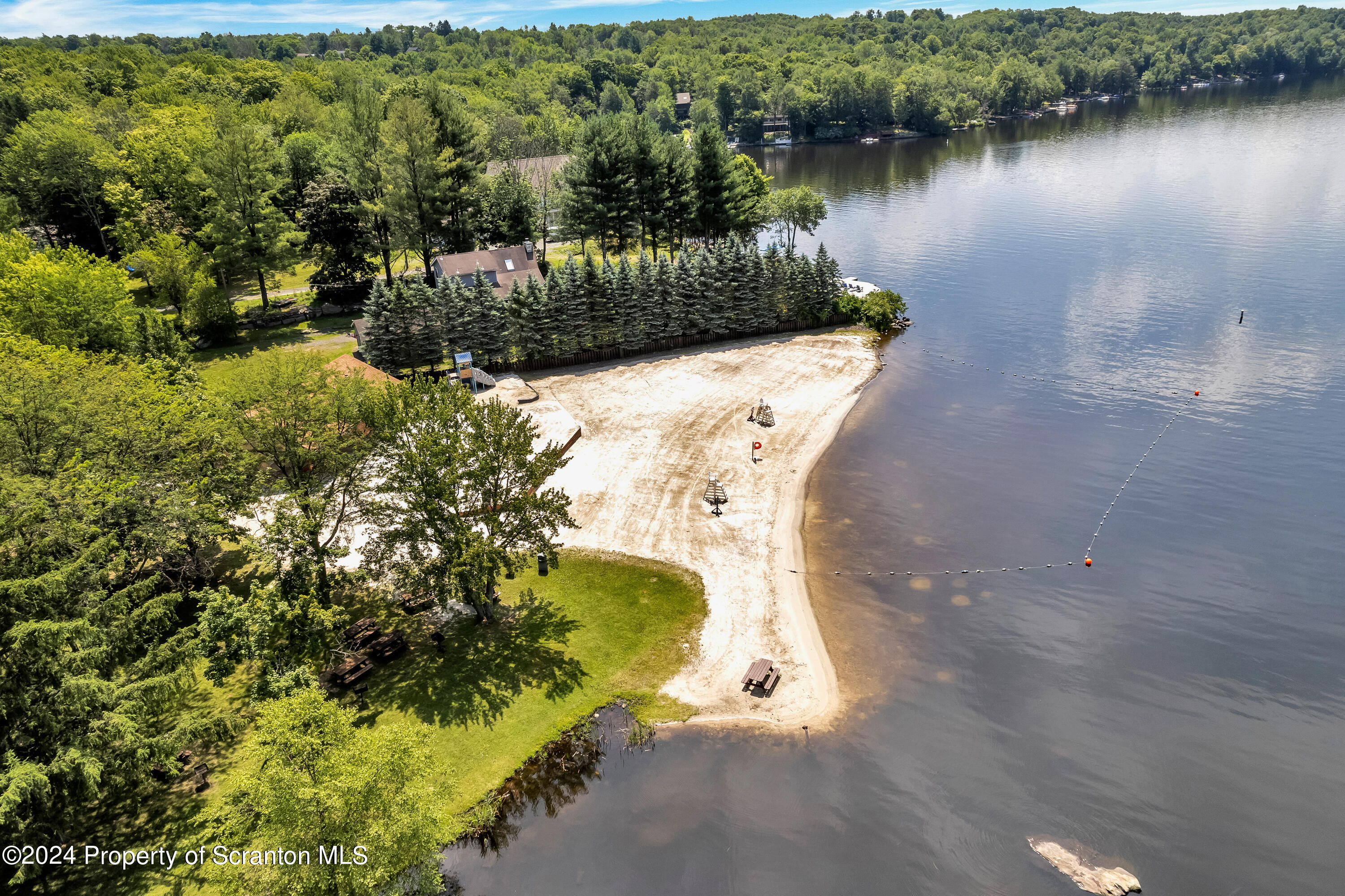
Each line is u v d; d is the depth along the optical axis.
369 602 43.72
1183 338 80.38
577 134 107.44
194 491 39.75
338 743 26.02
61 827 29.50
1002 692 38.56
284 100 151.00
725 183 101.25
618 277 77.81
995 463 59.62
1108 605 44.56
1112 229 121.62
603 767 34.19
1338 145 171.25
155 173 100.44
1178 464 58.38
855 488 56.53
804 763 34.53
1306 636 41.75
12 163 97.12
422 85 159.75
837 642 41.81
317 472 43.59
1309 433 61.31
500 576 46.09
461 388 43.00
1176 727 36.41
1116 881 29.20
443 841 26.73
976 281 102.12
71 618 29.14
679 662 39.97
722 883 29.36
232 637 32.34
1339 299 87.25
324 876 23.75
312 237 92.62
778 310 86.62
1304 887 29.00
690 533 50.50
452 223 98.31
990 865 30.02
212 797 31.05
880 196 158.12
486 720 36.06
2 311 61.12
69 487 33.47
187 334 78.81
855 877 29.59
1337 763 34.31
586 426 64.69
